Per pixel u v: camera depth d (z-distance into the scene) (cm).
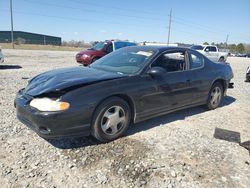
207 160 338
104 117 364
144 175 296
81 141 375
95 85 353
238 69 1836
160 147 368
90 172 297
